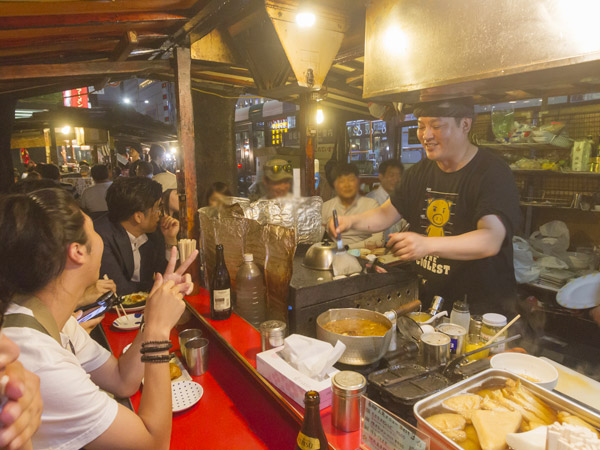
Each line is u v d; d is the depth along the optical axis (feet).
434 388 3.68
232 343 5.59
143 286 9.42
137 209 9.19
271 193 7.61
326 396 4.12
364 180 13.29
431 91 5.61
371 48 6.27
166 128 35.76
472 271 6.31
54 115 28.73
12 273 3.29
